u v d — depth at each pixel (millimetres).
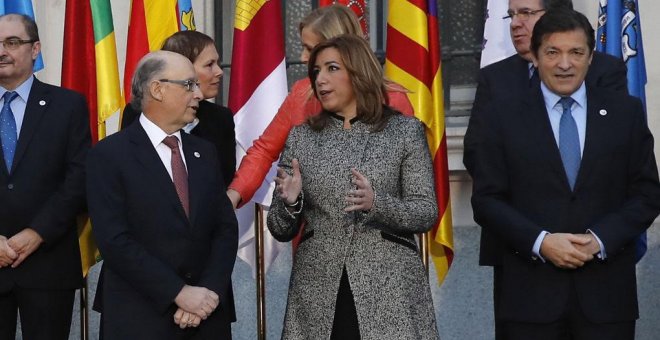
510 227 15234
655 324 20406
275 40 19969
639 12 20438
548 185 15336
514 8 17547
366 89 15039
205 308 14750
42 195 17672
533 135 15461
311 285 14938
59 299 17812
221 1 22953
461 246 21312
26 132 17734
